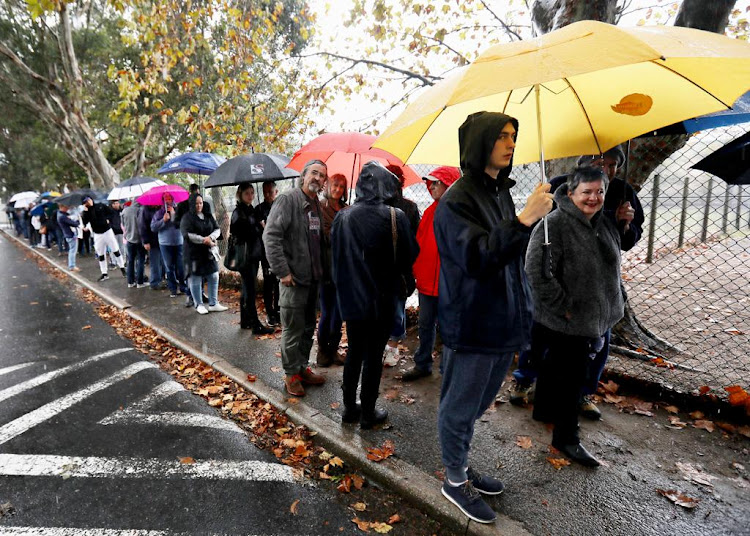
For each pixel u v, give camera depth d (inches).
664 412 120.0
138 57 636.7
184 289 284.4
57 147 828.0
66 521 88.7
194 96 552.4
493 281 72.7
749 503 85.4
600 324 92.4
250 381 149.9
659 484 91.7
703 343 165.5
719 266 303.4
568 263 91.4
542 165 71.5
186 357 181.9
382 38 267.6
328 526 87.0
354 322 107.8
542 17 156.1
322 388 143.6
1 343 208.8
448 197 71.5
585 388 113.1
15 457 111.7
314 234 133.9
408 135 83.8
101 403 142.7
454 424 80.2
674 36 62.1
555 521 82.4
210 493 97.2
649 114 87.0
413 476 96.7
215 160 260.4
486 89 56.3
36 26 598.2
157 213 278.4
